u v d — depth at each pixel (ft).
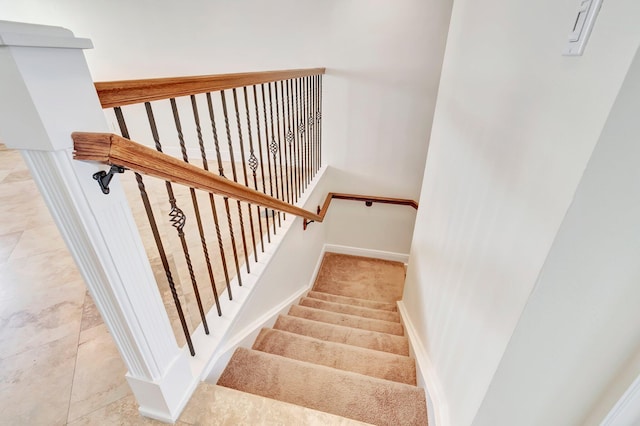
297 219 8.07
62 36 1.73
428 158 6.01
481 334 2.98
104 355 4.18
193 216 8.23
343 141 10.86
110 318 2.64
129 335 2.70
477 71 3.63
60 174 1.93
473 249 3.38
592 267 1.98
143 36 10.23
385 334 6.56
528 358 2.42
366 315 8.46
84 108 1.96
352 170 11.34
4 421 3.38
